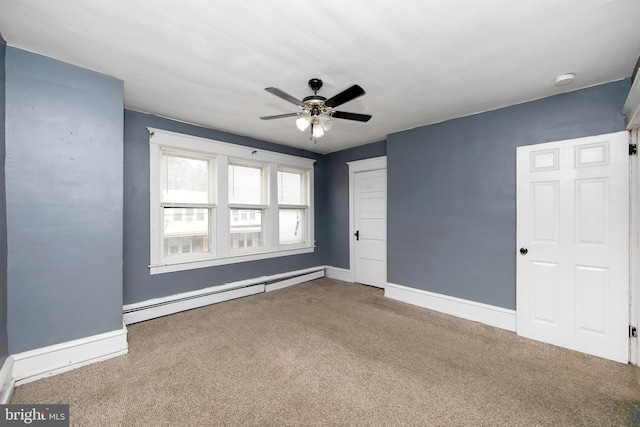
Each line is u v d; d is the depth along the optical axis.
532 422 1.57
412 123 3.46
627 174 2.20
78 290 2.12
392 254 3.89
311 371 2.06
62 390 1.82
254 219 4.25
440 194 3.38
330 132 3.88
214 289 3.68
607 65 2.07
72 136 2.09
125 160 2.99
